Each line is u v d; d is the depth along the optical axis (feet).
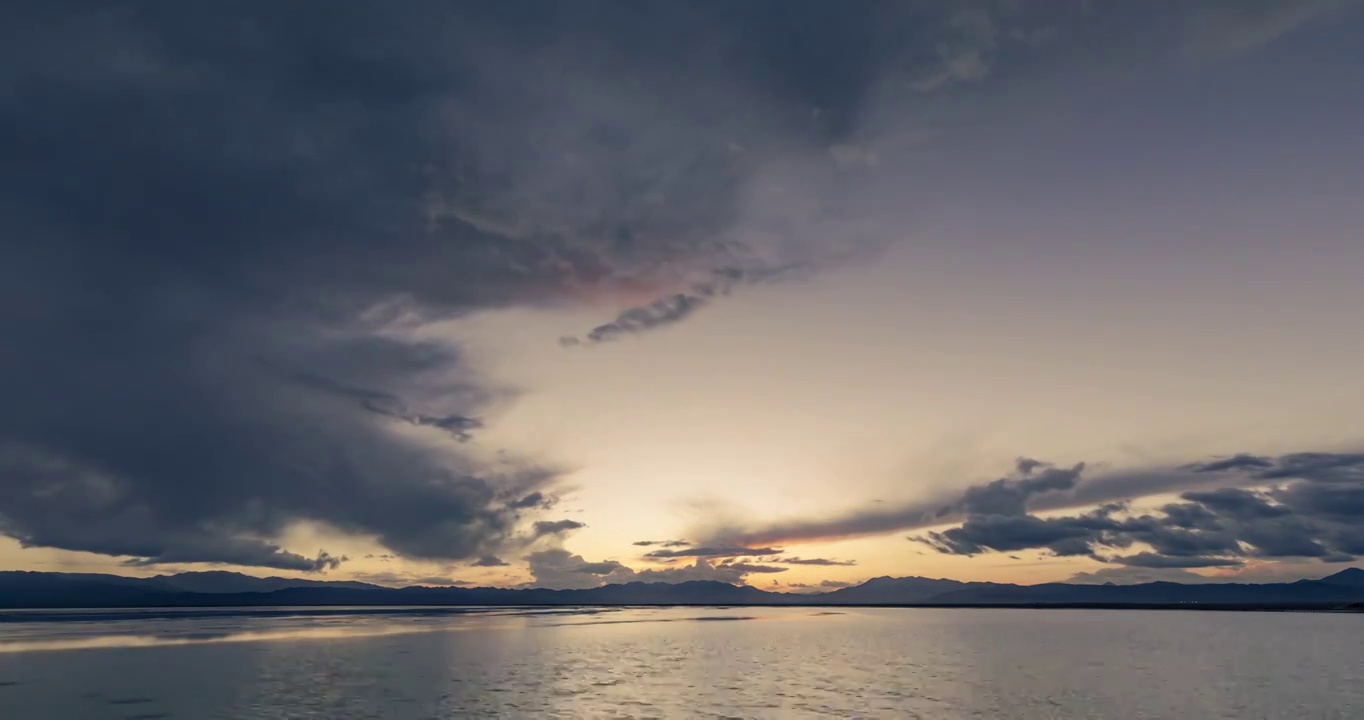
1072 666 184.24
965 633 326.85
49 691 144.05
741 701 130.11
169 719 117.29
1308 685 150.30
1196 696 136.26
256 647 239.71
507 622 442.91
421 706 126.00
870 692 140.15
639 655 212.64
